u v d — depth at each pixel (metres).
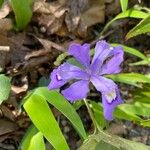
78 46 0.27
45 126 0.27
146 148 0.27
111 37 0.39
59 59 0.32
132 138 0.35
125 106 0.32
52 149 0.31
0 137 0.32
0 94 0.29
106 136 0.28
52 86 0.27
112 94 0.26
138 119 0.31
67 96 0.26
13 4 0.33
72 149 0.34
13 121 0.33
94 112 0.32
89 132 0.34
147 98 0.34
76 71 0.27
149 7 0.41
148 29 0.33
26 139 0.29
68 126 0.34
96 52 0.27
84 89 0.26
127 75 0.33
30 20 0.36
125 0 0.35
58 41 0.37
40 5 0.37
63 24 0.37
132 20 0.40
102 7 0.39
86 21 0.38
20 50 0.35
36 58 0.35
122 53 0.27
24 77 0.34
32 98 0.28
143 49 0.39
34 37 0.36
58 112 0.34
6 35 0.35
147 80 0.33
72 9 0.38
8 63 0.34
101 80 0.27
